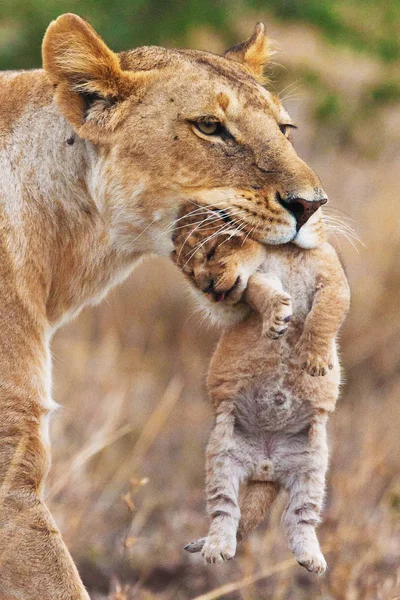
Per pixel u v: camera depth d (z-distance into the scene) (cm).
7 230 856
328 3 1973
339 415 1622
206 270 799
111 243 894
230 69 889
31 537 813
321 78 2055
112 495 1448
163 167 852
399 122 2177
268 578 1245
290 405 779
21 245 862
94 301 928
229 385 784
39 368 852
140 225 872
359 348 1869
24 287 856
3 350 834
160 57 884
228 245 802
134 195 862
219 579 1288
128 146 860
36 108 888
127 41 1741
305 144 2131
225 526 750
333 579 1152
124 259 905
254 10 1914
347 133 2152
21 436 825
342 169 2112
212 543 741
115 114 862
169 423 1686
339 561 1189
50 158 881
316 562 746
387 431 1560
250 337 781
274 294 736
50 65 859
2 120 884
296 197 809
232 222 816
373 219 2003
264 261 798
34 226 872
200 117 847
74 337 1802
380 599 1090
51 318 909
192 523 1415
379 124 2159
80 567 1291
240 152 842
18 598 815
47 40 855
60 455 1417
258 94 873
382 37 2050
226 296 786
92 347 1819
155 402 1723
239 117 852
